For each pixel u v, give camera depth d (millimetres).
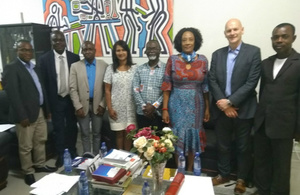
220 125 2115
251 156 2201
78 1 3037
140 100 2193
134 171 1570
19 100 2176
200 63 2016
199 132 2080
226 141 2145
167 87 2098
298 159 2596
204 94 2148
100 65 2477
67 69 2564
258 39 2584
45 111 2490
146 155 1176
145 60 2953
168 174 1569
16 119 2213
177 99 2061
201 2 2656
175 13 2754
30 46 2260
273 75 1800
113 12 2941
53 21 3195
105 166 1527
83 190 1312
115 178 1404
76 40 3158
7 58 3051
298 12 2424
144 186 1297
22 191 2238
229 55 2008
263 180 2039
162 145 1211
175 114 2076
